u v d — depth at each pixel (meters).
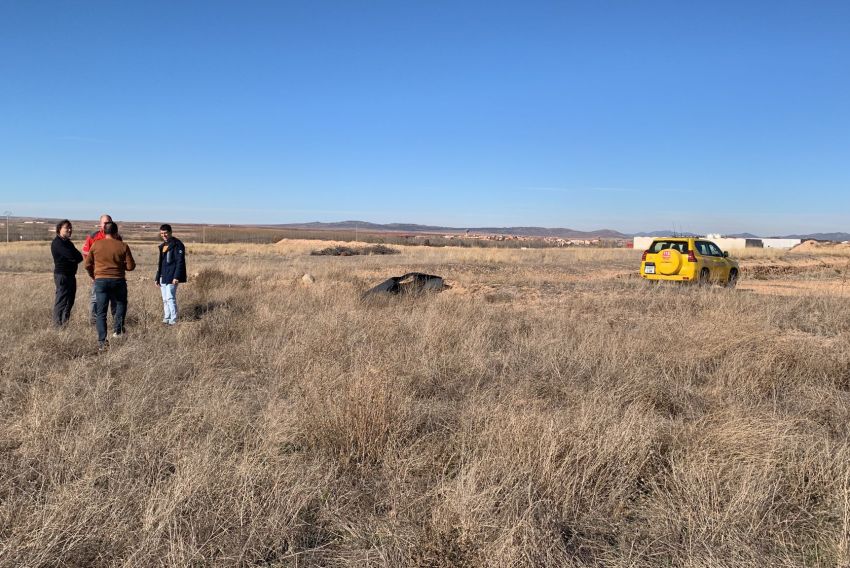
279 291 14.20
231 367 7.30
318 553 3.31
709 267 17.95
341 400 4.92
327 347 7.80
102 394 5.62
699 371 6.97
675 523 3.55
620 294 15.09
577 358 7.35
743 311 10.94
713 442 4.53
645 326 9.17
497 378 6.71
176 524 3.30
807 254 42.31
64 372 6.73
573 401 5.75
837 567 3.16
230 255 42.59
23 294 13.12
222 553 3.19
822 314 11.38
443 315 10.18
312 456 4.50
